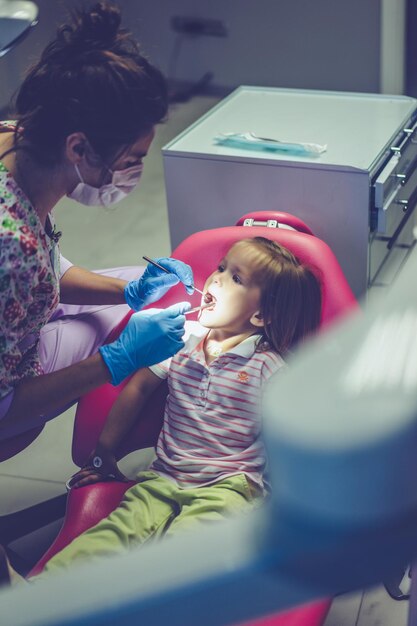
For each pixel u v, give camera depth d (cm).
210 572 19
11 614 21
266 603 19
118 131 136
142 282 184
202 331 176
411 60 348
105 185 146
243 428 166
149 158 370
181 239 220
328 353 18
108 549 149
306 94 238
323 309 173
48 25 392
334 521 18
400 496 17
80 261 300
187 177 209
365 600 175
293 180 199
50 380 154
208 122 223
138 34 420
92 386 157
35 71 138
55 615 20
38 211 148
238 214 210
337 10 379
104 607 20
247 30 402
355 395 17
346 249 203
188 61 421
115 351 156
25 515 199
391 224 210
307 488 17
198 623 20
